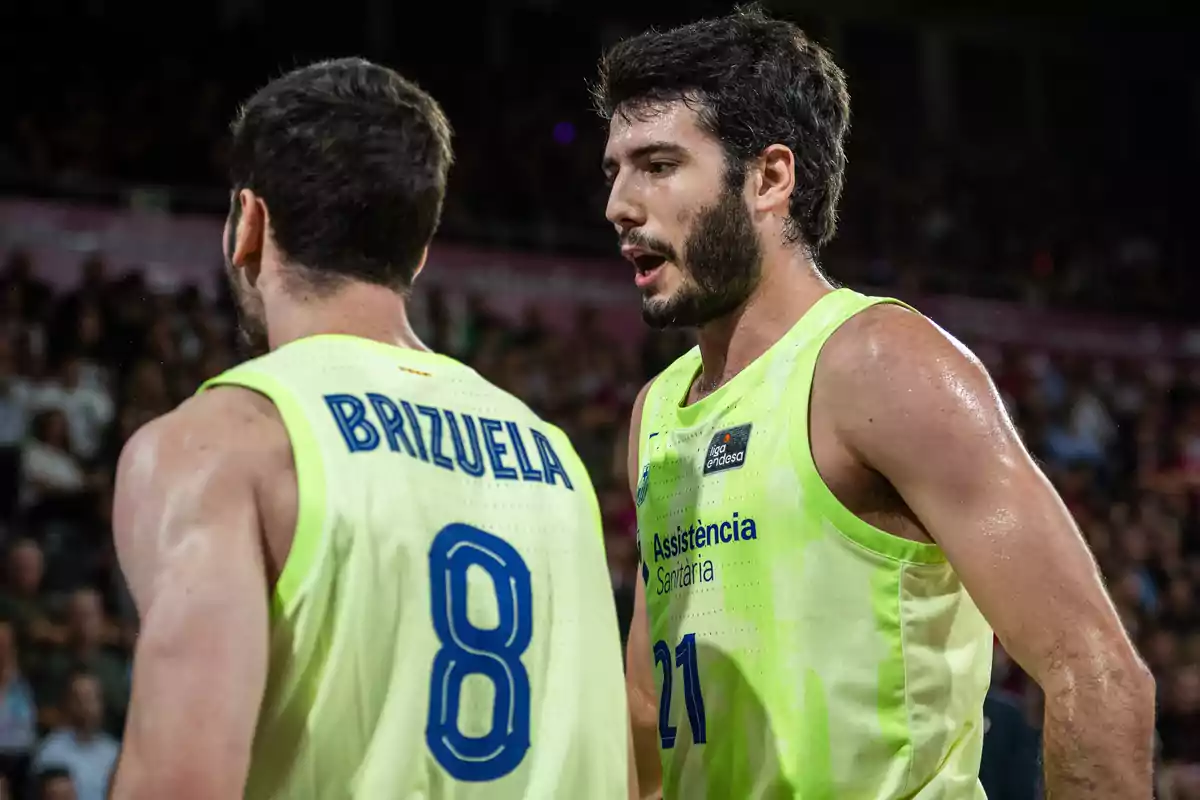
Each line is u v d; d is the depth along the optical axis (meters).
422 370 3.67
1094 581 3.90
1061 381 28.92
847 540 4.24
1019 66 42.47
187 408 3.36
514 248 26.28
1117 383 29.98
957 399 4.05
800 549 4.30
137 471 3.23
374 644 3.26
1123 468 27.59
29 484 16.38
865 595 4.23
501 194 30.25
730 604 4.46
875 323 4.30
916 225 35.19
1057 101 42.91
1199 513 25.92
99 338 19.14
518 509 3.64
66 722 13.55
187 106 27.94
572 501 3.81
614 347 24.56
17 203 20.50
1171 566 22.62
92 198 22.02
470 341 22.73
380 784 3.20
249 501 3.18
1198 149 44.16
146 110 27.38
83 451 17.61
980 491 3.97
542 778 3.45
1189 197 41.75
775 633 4.34
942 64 41.38
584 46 37.03
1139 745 3.76
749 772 4.38
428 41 35.25
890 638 4.22
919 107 40.69
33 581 14.70
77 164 25.39
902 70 40.78
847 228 34.06
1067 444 26.77
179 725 2.89
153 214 21.52
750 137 4.54
